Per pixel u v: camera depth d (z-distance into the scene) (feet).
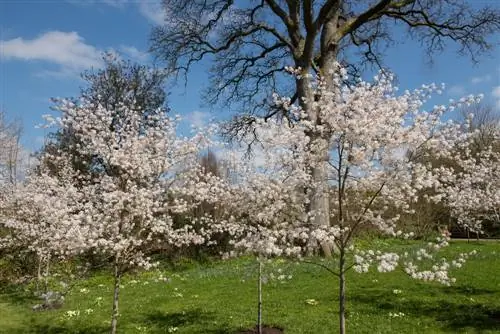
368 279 44.52
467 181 45.80
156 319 35.42
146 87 80.64
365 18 67.46
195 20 72.54
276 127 26.48
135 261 28.89
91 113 29.63
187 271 61.62
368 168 23.62
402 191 25.71
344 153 23.72
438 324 30.19
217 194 31.68
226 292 42.88
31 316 39.88
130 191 27.84
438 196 26.02
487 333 28.09
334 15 68.49
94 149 30.19
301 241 25.79
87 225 26.96
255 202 27.50
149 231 30.53
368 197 25.35
